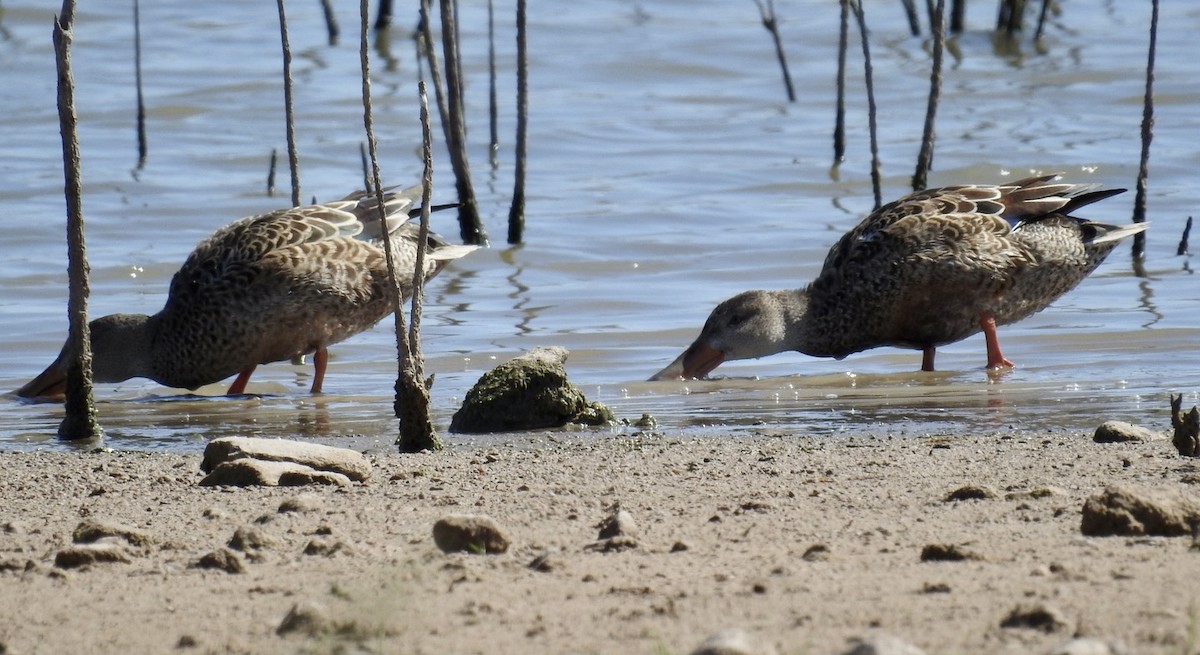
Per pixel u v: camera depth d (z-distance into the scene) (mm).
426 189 10797
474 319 17375
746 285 18891
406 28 33438
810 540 7238
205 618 6145
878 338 15875
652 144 25625
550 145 25688
